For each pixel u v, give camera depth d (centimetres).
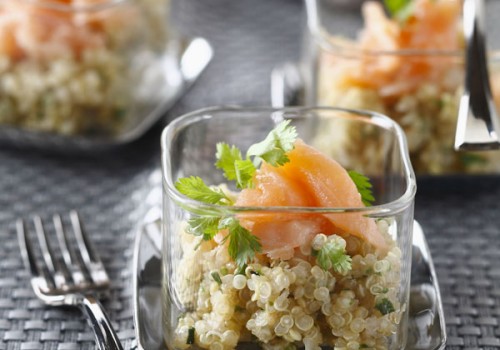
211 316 42
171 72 61
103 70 56
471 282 48
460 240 51
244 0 71
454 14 54
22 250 49
